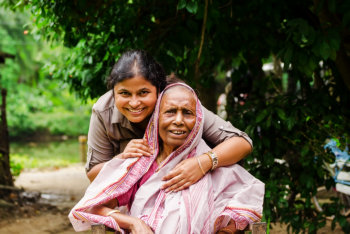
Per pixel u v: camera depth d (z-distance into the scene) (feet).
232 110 12.03
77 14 11.05
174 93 6.41
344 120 11.18
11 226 16.33
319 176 11.31
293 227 11.77
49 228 16.37
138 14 12.18
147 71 6.48
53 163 40.19
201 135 6.66
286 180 11.35
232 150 6.65
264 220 10.93
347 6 9.91
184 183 6.33
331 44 9.31
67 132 80.33
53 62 14.79
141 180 6.71
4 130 21.33
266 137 11.13
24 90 79.25
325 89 11.44
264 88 12.64
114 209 6.73
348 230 11.67
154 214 6.32
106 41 12.26
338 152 12.67
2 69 76.13
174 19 12.35
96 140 7.45
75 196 23.31
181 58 13.07
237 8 12.32
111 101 7.29
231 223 6.53
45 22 11.42
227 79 17.83
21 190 20.85
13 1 13.70
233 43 12.98
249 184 6.64
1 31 73.36
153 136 6.65
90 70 12.58
